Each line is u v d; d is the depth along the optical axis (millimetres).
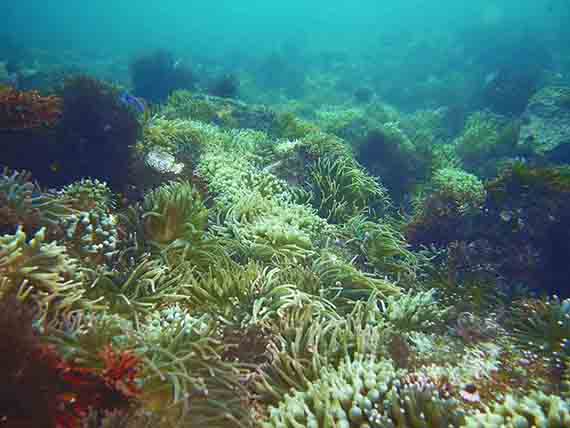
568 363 474
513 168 897
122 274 562
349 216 995
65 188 718
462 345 553
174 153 1029
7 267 430
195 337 478
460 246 859
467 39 4246
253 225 762
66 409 357
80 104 855
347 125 1711
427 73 3807
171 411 404
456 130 2793
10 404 331
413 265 819
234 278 594
